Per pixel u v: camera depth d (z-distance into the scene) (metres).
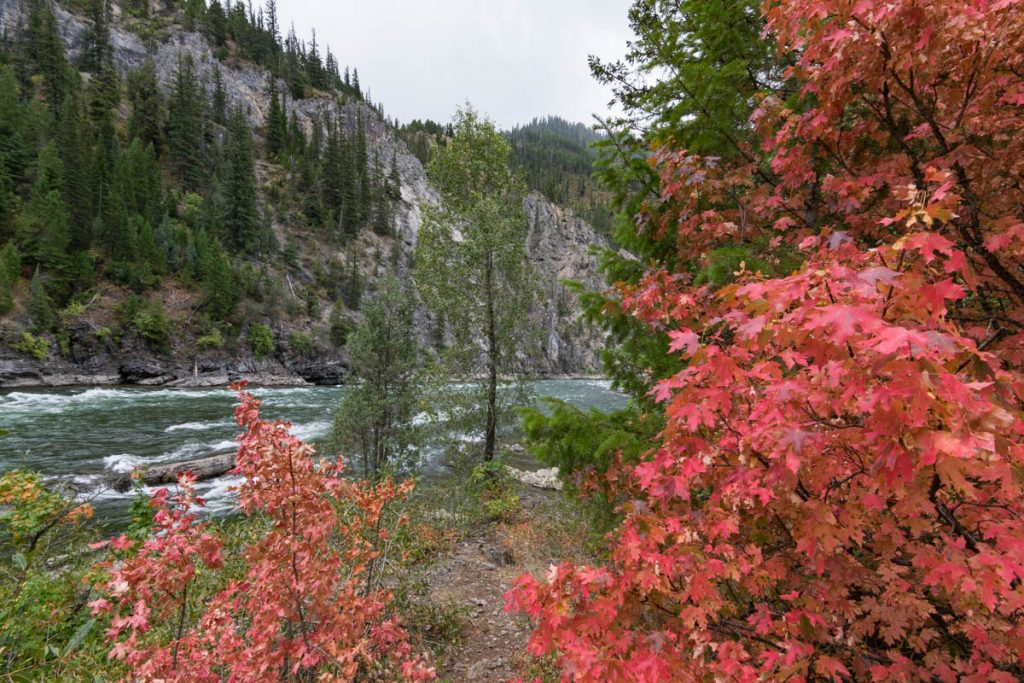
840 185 2.16
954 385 0.94
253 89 104.69
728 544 1.76
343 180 85.81
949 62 1.79
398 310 15.13
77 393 36.22
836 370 1.09
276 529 2.88
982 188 2.03
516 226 13.75
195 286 52.81
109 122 66.44
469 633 5.56
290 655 2.96
